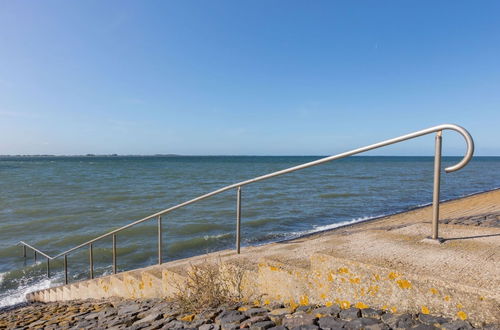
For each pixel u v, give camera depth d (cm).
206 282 313
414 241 266
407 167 7956
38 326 390
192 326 262
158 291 395
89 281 635
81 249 1191
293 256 287
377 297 212
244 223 1501
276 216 1647
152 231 1397
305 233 1280
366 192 2591
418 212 1509
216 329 247
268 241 1194
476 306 174
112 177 4722
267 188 3003
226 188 436
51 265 1057
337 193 2528
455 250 238
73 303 573
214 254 525
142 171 6331
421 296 194
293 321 225
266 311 258
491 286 176
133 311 352
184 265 398
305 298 253
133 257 1099
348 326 201
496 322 167
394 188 2873
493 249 236
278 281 271
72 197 2544
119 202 2284
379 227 1190
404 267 208
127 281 474
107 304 445
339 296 231
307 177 4472
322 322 213
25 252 1133
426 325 182
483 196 1772
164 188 3212
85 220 1688
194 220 1590
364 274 219
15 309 707
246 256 346
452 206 1469
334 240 312
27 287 917
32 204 2206
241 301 299
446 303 184
